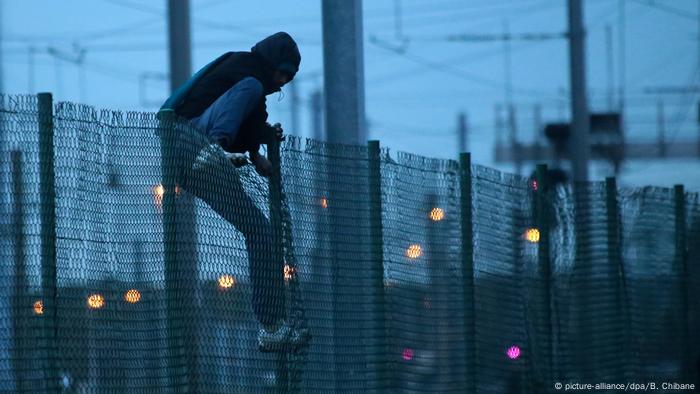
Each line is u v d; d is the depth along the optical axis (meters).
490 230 35.06
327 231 28.48
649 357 42.31
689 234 45.91
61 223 21.84
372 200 29.80
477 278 34.19
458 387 32.91
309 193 28.03
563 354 38.03
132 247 23.03
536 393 36.50
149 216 23.39
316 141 28.41
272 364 26.19
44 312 21.44
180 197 23.97
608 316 40.50
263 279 25.98
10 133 21.41
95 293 22.33
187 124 24.27
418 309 31.58
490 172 35.44
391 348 30.12
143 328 23.02
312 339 27.75
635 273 42.12
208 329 24.33
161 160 23.66
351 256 29.11
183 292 23.75
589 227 40.12
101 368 22.23
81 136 22.39
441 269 32.69
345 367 28.67
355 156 29.50
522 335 36.03
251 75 25.95
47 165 21.73
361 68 36.78
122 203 23.02
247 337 25.50
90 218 22.39
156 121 23.72
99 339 22.30
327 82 36.69
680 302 44.28
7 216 21.28
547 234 37.81
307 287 27.69
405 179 31.34
